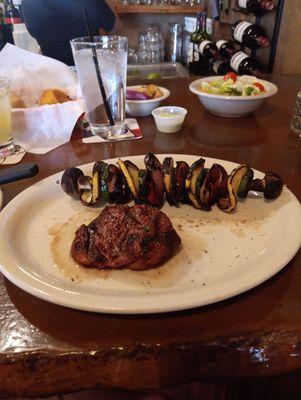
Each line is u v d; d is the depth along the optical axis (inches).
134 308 9.0
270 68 46.1
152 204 14.1
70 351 8.9
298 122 22.0
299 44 40.6
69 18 50.1
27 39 41.3
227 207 13.7
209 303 9.3
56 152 20.0
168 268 11.1
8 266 10.4
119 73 21.1
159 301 9.2
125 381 9.3
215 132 22.7
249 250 11.9
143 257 10.6
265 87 25.5
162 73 56.1
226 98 22.8
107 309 9.0
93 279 10.7
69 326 9.5
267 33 45.4
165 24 69.4
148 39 63.6
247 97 22.7
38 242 12.4
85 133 22.3
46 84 23.0
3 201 15.1
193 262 11.4
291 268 11.2
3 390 9.2
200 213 14.1
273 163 18.4
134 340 9.1
